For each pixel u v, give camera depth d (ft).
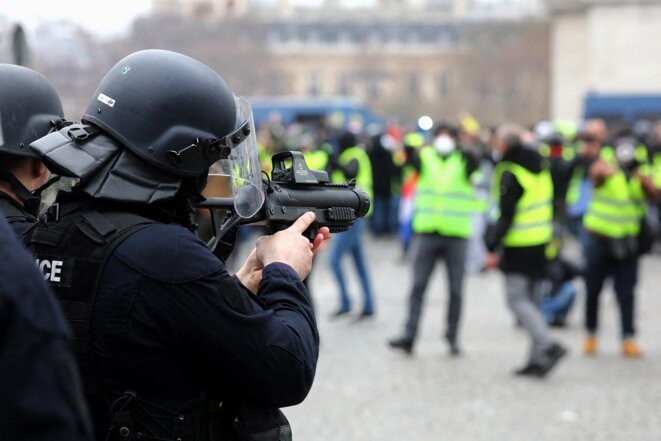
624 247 31.45
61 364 6.10
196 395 8.37
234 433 8.61
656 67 152.66
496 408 25.68
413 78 296.10
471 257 52.24
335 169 38.63
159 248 8.24
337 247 38.83
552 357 29.04
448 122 32.01
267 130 56.65
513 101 246.27
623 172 31.24
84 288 8.25
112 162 8.58
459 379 28.89
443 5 305.94
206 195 9.12
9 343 5.99
